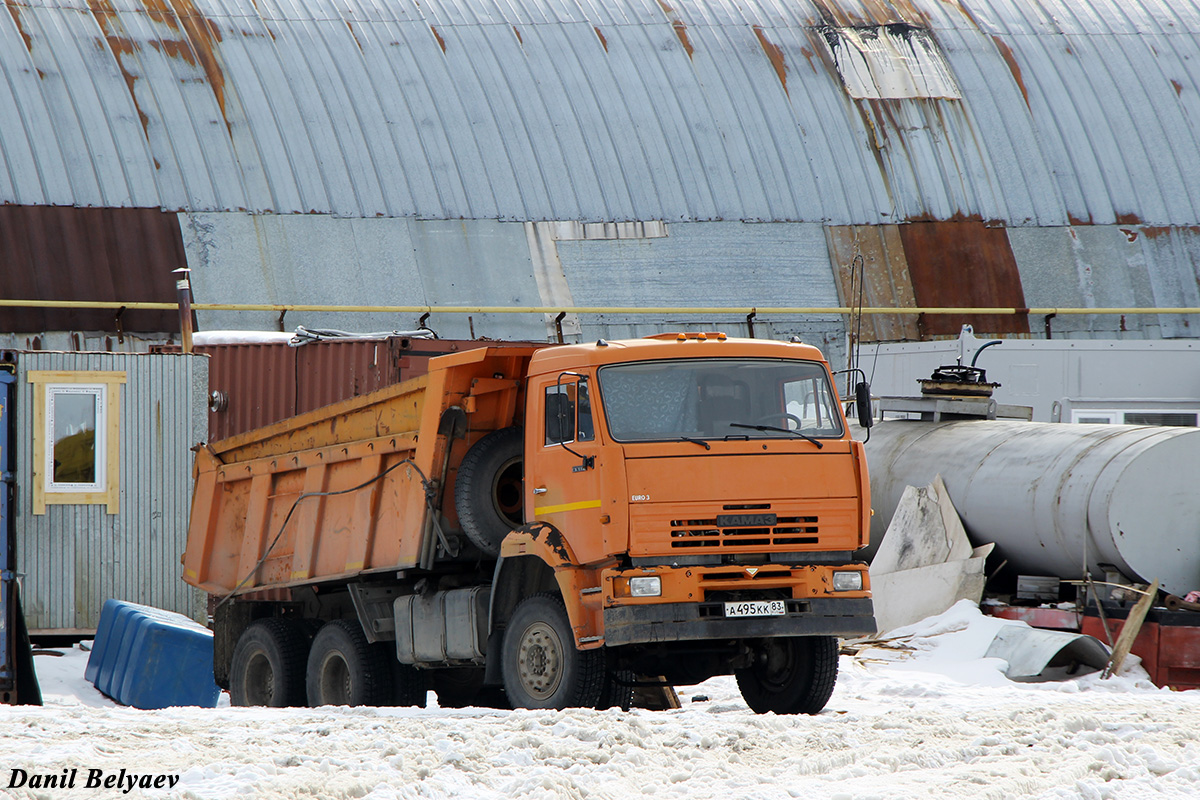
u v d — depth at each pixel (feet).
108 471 216.74
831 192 438.40
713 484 128.36
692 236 419.74
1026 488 217.97
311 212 396.78
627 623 123.75
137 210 381.60
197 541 187.93
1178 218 449.48
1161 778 96.84
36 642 213.46
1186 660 191.01
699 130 445.78
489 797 85.15
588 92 449.06
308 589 167.84
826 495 132.57
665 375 131.34
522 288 396.78
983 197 446.19
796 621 128.98
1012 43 494.18
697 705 158.40
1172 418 279.49
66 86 399.85
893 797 86.53
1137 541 204.13
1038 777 96.22
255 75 423.64
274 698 164.66
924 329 413.39
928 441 246.88
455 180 415.44
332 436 164.04
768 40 481.87
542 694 132.05
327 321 378.53
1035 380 283.59
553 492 132.98
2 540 192.24
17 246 363.56
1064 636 194.80
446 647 143.64
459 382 143.33
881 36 491.31
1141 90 481.05
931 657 200.54
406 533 146.72
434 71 442.09
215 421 274.77
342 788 84.48
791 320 406.62
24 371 212.64
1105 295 428.97
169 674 175.94
